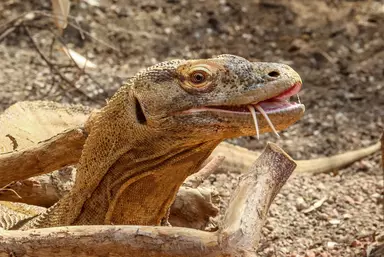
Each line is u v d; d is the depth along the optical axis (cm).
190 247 536
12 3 1636
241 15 1733
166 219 741
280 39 1658
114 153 679
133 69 1477
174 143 649
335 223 977
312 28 1709
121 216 700
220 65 637
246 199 547
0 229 600
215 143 656
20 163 718
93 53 1520
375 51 1633
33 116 1058
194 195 840
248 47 1619
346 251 891
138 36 1606
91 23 1617
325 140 1290
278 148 595
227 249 519
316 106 1405
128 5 1719
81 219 715
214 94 633
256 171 577
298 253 898
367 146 1270
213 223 867
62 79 1256
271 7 1781
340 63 1573
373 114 1381
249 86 623
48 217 747
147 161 668
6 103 1277
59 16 1067
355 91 1463
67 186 854
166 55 1555
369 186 1098
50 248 574
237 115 625
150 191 686
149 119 649
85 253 567
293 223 975
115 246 557
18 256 580
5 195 834
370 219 986
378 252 848
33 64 1431
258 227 532
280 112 615
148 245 548
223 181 1076
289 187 1076
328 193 1069
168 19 1689
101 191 702
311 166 1152
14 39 1526
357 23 1744
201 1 1780
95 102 1302
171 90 641
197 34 1647
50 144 718
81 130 710
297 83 627
